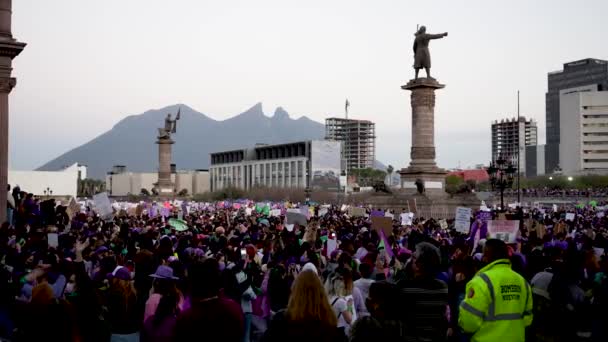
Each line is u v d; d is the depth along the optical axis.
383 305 8.55
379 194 75.62
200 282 7.69
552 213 62.81
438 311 9.72
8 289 11.41
